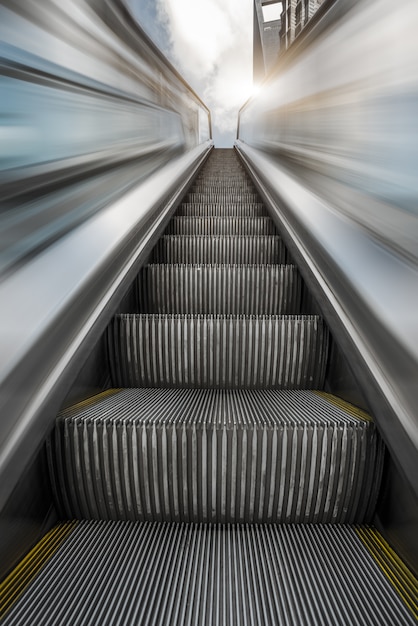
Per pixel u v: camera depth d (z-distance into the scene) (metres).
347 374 1.22
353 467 0.92
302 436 0.91
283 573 0.76
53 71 1.83
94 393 1.30
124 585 0.73
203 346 1.49
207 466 0.93
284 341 1.48
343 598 0.70
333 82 2.73
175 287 1.99
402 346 0.89
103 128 2.55
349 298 1.18
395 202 1.52
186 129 6.70
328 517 0.95
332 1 2.58
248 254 2.50
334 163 2.63
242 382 1.52
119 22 2.87
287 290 1.99
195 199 3.93
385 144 1.76
